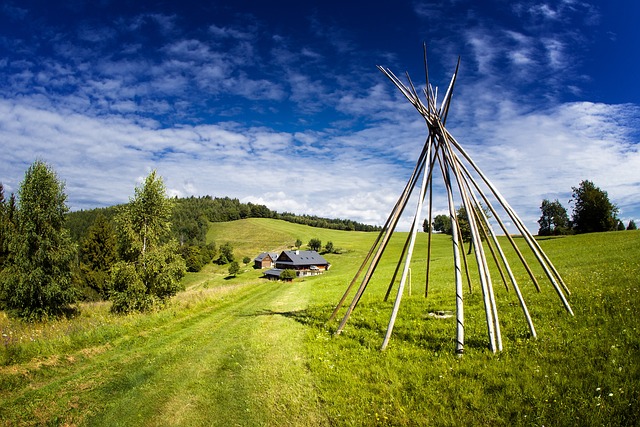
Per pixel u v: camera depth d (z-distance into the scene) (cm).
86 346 1251
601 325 880
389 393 713
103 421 720
